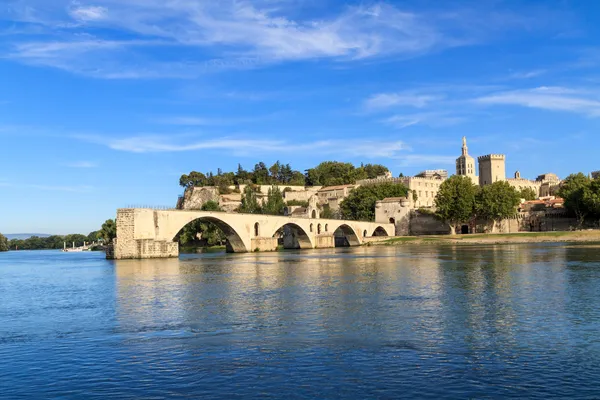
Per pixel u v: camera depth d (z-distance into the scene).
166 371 26.86
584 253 105.69
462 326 35.59
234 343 32.19
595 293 48.88
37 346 32.94
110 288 62.97
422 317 38.94
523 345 30.41
